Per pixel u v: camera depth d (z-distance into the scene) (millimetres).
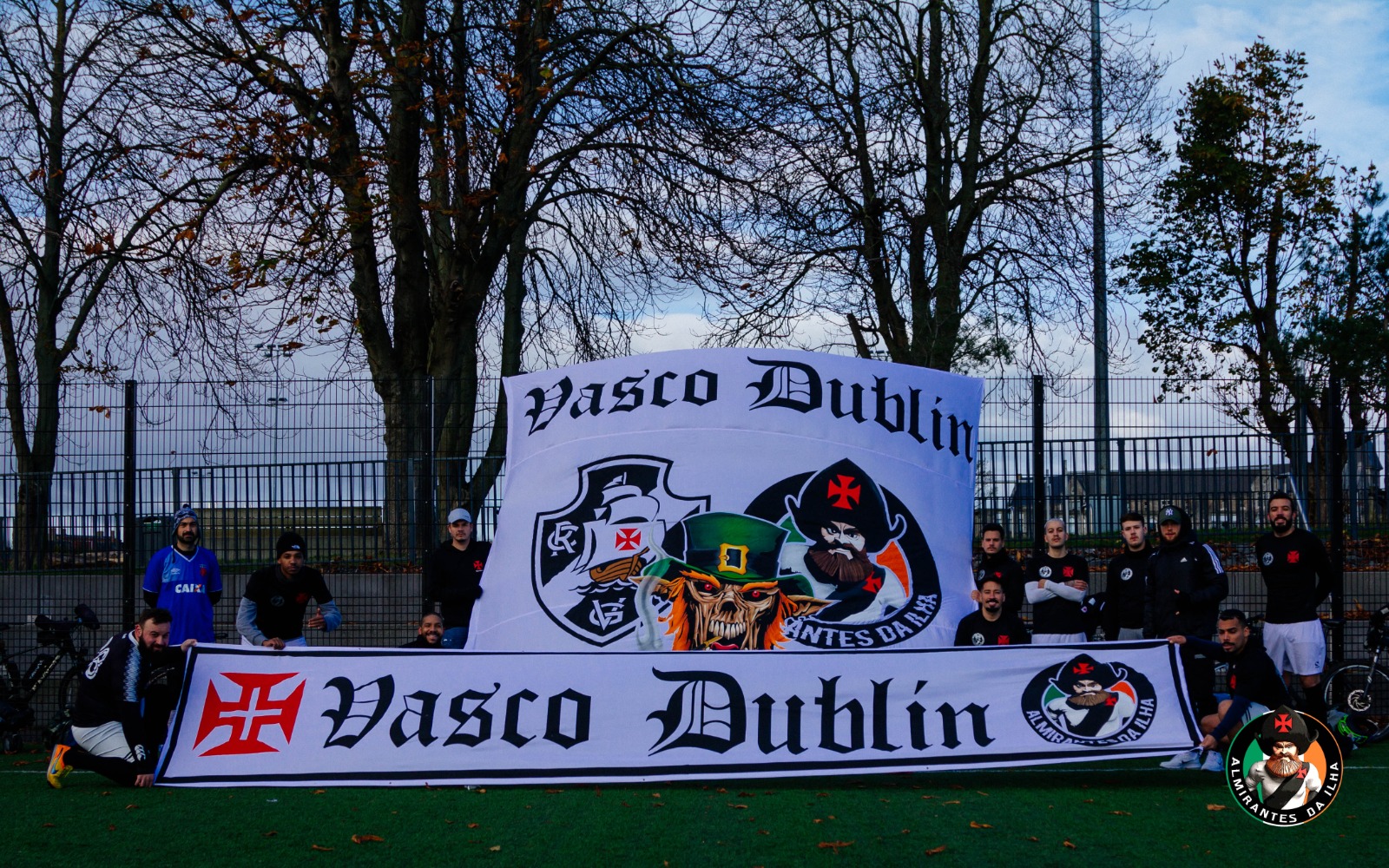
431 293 15914
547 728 6977
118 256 14352
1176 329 23328
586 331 16453
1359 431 9250
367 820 5945
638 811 6133
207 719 7000
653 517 8219
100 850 5395
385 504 9531
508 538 8297
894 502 8328
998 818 5926
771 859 5137
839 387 8641
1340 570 9008
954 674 7047
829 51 17172
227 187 13992
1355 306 20469
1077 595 7906
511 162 14781
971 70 17047
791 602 7980
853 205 16844
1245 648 6906
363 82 13398
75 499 9781
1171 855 5211
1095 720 6922
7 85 16281
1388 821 5836
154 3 13328
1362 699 8484
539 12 14008
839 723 6961
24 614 9781
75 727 7000
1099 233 16703
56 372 17266
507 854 5242
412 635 9477
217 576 8594
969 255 17109
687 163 14766
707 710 7004
